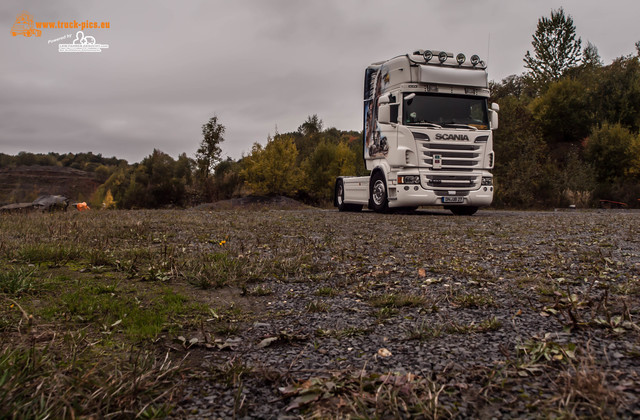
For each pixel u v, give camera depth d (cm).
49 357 223
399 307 340
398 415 169
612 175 2709
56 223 868
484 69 1342
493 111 1328
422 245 629
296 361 236
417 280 421
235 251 580
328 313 329
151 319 305
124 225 874
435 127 1273
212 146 2991
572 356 214
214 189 2839
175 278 441
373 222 1000
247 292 390
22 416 160
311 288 406
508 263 486
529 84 4488
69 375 204
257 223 970
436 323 295
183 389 202
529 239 679
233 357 244
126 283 418
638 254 524
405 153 1269
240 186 2880
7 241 615
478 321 296
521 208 2178
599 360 213
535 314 305
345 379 206
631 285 363
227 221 1023
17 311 315
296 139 4194
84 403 177
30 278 401
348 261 519
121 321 300
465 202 1297
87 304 335
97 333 279
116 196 3684
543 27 4234
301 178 2709
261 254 560
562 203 2233
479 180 1301
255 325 303
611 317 277
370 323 302
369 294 379
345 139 3072
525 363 212
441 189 1277
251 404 188
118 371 205
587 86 3594
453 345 251
